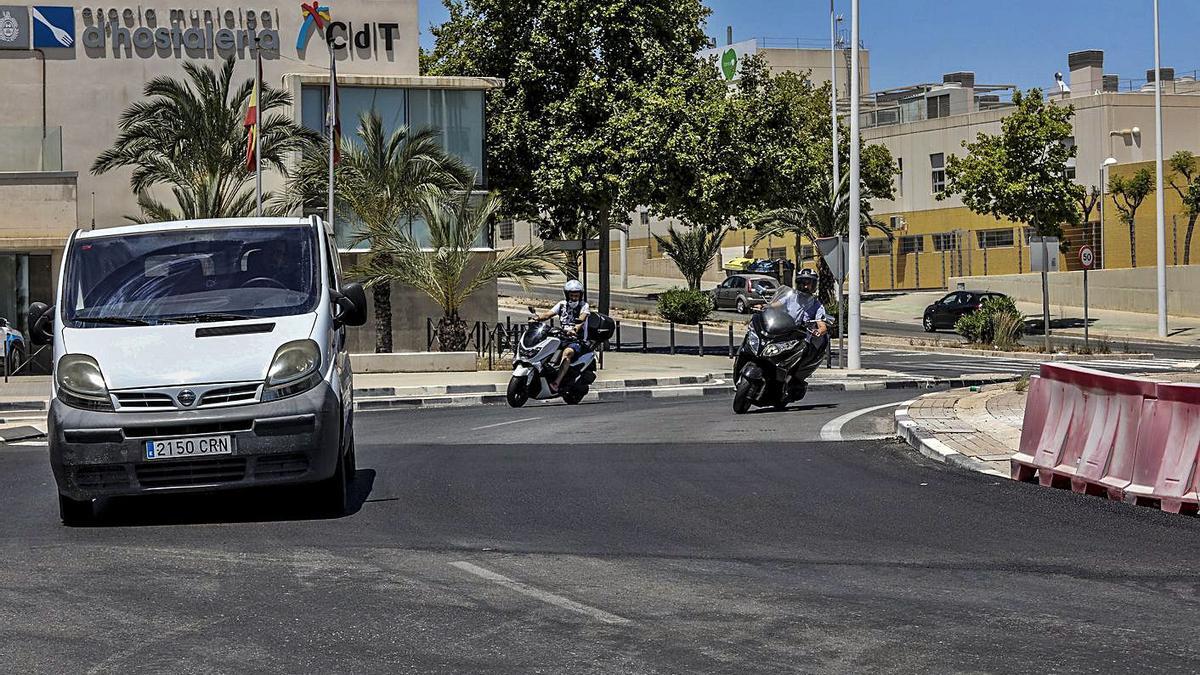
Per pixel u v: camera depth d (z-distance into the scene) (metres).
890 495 10.73
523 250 33.22
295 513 10.12
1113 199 60.06
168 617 6.73
